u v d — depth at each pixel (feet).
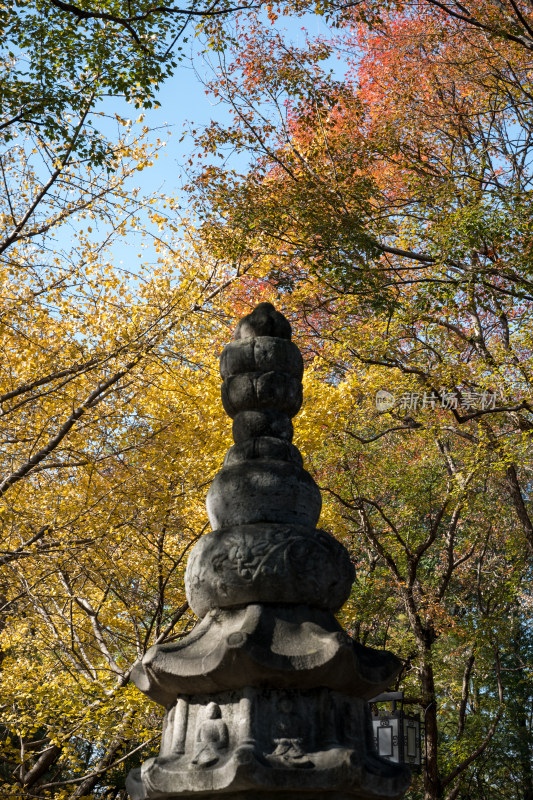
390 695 43.73
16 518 29.73
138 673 12.50
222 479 12.75
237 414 13.93
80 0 26.35
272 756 10.27
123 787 45.09
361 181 38.88
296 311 42.60
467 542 59.67
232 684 10.94
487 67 46.01
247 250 36.19
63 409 30.53
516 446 43.60
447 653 61.21
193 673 10.96
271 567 11.57
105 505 30.04
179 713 11.39
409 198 48.26
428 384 43.68
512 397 43.42
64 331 31.04
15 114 27.09
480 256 46.32
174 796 10.68
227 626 11.69
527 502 65.21
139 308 31.96
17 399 31.24
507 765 66.59
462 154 49.21
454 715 68.13
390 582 56.75
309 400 37.01
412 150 46.14
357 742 11.08
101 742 33.35
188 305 33.17
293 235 37.96
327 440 47.55
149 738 29.84
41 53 26.81
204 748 10.62
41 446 30.81
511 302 38.47
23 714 30.76
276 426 13.57
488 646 57.00
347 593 12.33
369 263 38.40
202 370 33.83
